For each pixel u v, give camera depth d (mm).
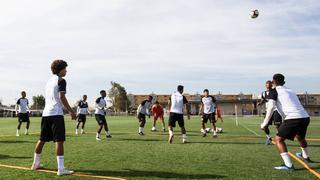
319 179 6898
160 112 22219
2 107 87375
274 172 7570
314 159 9406
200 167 8156
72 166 8336
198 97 112875
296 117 7969
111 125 29641
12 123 34156
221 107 106688
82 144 13320
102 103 15930
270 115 8273
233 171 7672
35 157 7973
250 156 9883
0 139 15453
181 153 10562
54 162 8914
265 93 13398
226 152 10766
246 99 106375
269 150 11273
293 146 12438
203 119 17047
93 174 7422
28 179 6906
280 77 8336
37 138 16016
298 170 7801
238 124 31000
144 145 12906
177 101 13750
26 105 18328
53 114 7625
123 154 10375
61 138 7520
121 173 7504
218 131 20234
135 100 121688
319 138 16156
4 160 9266
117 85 100750
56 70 7914
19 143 13641
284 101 8125
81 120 19734
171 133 13805
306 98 112500
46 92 7914
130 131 21766
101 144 13297
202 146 12516
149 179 6922
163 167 8172
